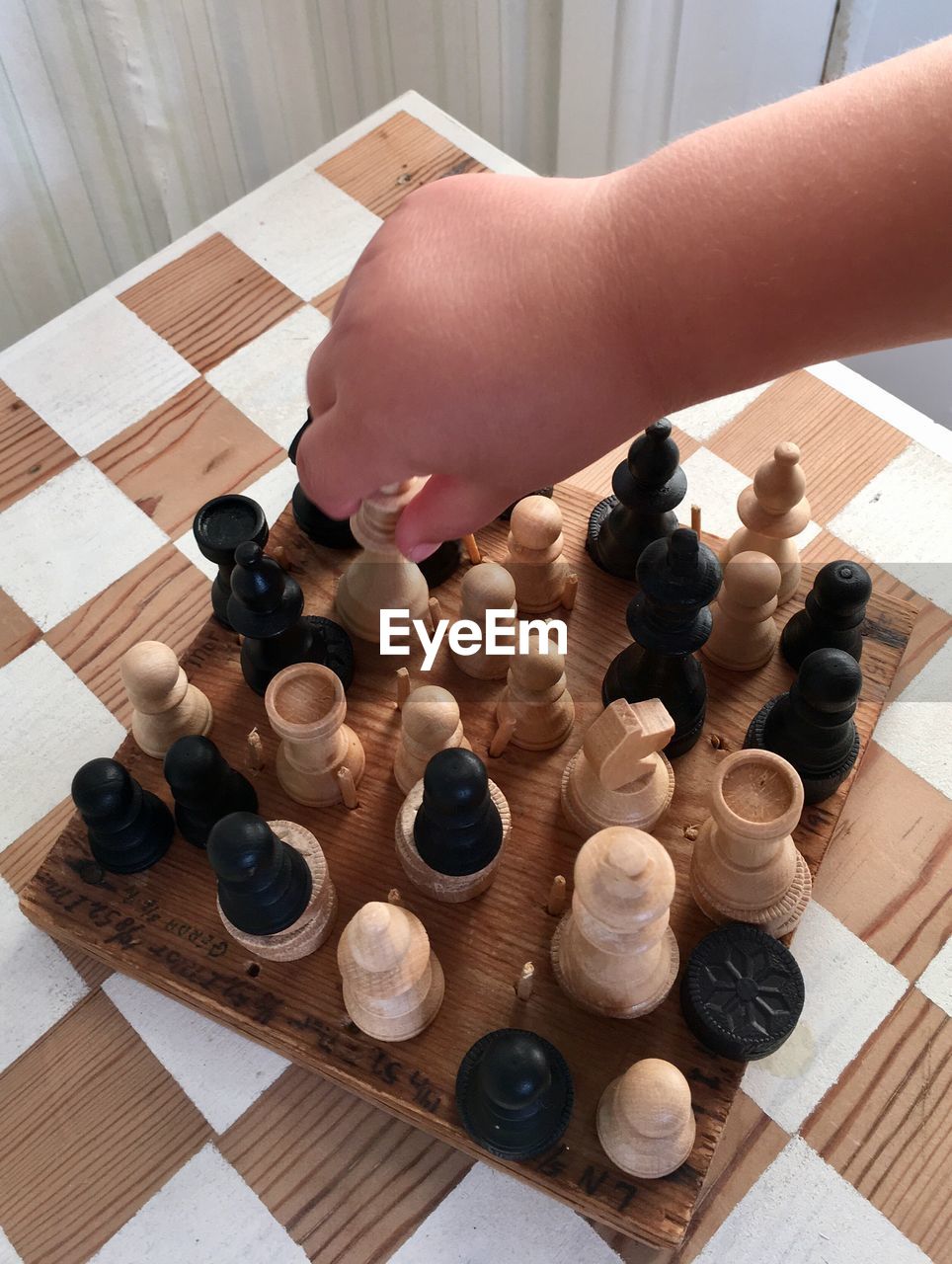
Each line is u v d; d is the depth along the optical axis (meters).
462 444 0.23
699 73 0.49
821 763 0.27
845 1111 0.27
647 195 0.21
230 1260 0.25
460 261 0.22
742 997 0.24
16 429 0.38
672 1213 0.23
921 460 0.36
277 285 0.41
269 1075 0.27
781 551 0.31
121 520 0.36
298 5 0.52
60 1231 0.26
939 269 0.20
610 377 0.22
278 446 0.37
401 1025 0.25
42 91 0.47
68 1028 0.28
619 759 0.24
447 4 0.52
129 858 0.27
